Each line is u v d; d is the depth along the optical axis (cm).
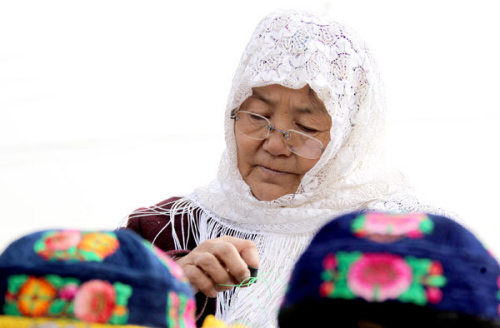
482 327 192
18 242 206
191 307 221
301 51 404
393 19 979
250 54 420
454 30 984
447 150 954
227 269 329
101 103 1052
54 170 1022
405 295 190
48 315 194
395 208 411
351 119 419
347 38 416
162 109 1047
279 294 393
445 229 202
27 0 1016
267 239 415
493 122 980
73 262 198
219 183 442
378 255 195
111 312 197
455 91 988
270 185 416
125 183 1000
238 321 384
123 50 1054
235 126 418
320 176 412
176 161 1016
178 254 350
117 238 209
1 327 193
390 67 994
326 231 208
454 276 193
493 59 991
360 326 194
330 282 198
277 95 405
